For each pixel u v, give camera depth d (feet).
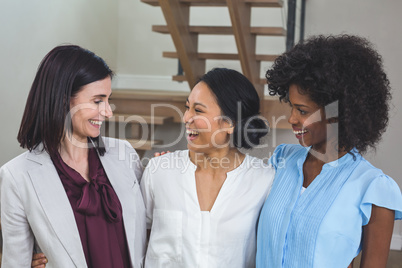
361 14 14.39
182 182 4.74
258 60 13.70
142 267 4.91
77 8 15.10
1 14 11.30
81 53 4.46
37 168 4.46
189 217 4.63
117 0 18.26
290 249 4.08
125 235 4.75
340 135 4.00
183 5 12.81
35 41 12.82
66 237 4.35
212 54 13.88
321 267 3.87
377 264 3.85
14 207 4.40
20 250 4.47
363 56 3.93
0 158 11.69
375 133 4.00
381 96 3.97
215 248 4.54
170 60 18.28
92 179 4.66
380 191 3.82
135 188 4.91
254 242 4.69
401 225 12.57
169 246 4.66
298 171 4.45
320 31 15.01
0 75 11.43
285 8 15.02
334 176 4.11
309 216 4.01
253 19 16.98
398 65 13.53
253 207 4.65
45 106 4.36
